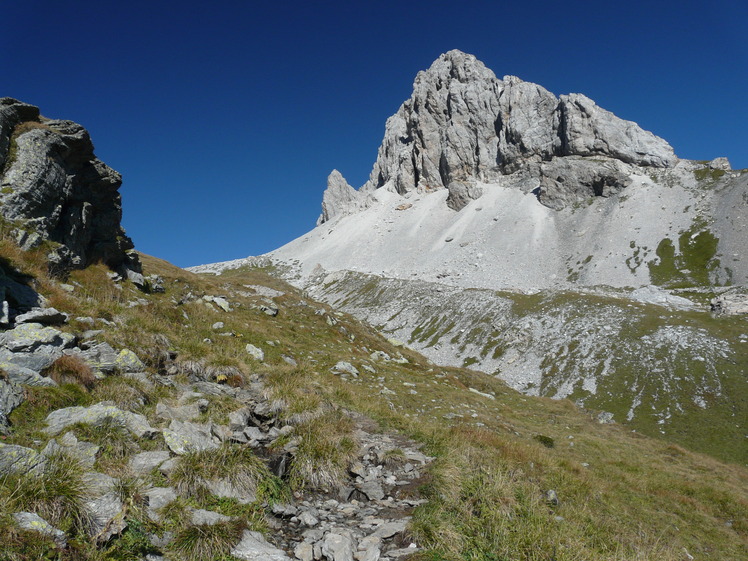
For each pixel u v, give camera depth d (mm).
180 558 6449
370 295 179500
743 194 167500
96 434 8617
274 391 14492
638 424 71750
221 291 40875
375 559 7492
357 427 14648
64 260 20797
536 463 16812
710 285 133750
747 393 71750
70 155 22844
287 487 9438
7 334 10906
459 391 36844
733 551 16141
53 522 6023
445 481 10641
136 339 15078
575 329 105688
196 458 8695
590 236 184375
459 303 140000
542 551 8820
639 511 17047
